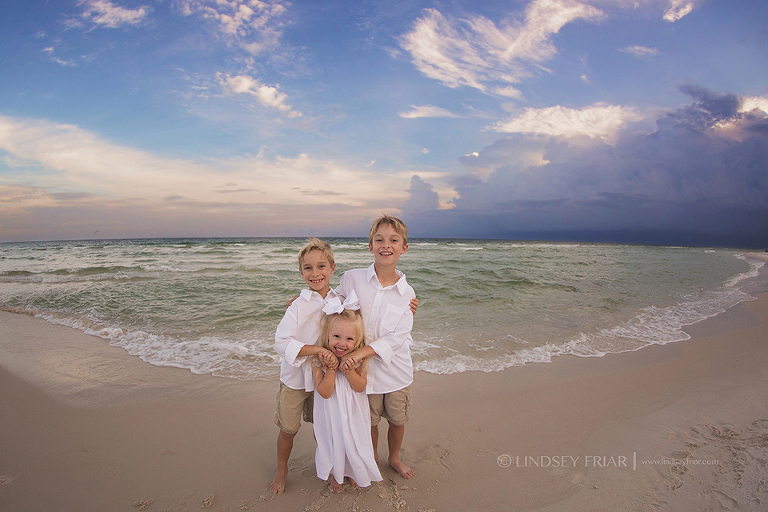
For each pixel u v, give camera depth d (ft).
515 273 41.68
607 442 9.11
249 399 11.39
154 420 10.13
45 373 13.37
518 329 19.45
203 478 7.72
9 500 6.95
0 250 95.40
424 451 8.74
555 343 17.26
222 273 41.57
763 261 75.72
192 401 11.23
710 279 40.91
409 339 7.39
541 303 25.93
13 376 13.07
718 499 6.84
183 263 53.93
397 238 7.09
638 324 20.85
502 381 12.89
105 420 10.12
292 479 7.68
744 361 14.87
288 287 31.19
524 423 10.11
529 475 7.82
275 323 20.08
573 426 9.94
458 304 25.20
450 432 9.62
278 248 92.32
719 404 11.05
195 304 24.44
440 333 18.49
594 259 67.77
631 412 10.69
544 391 12.12
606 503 6.89
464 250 93.56
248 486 7.46
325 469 6.77
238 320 20.68
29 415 10.36
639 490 7.25
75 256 69.05
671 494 7.07
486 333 18.65
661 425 9.89
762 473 7.51
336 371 6.68
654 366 14.42
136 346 16.39
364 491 7.25
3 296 27.27
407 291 7.26
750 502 6.68
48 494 7.15
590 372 13.79
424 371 13.71
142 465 8.16
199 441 9.14
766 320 21.76
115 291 29.22
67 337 17.79
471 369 13.96
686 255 89.66
